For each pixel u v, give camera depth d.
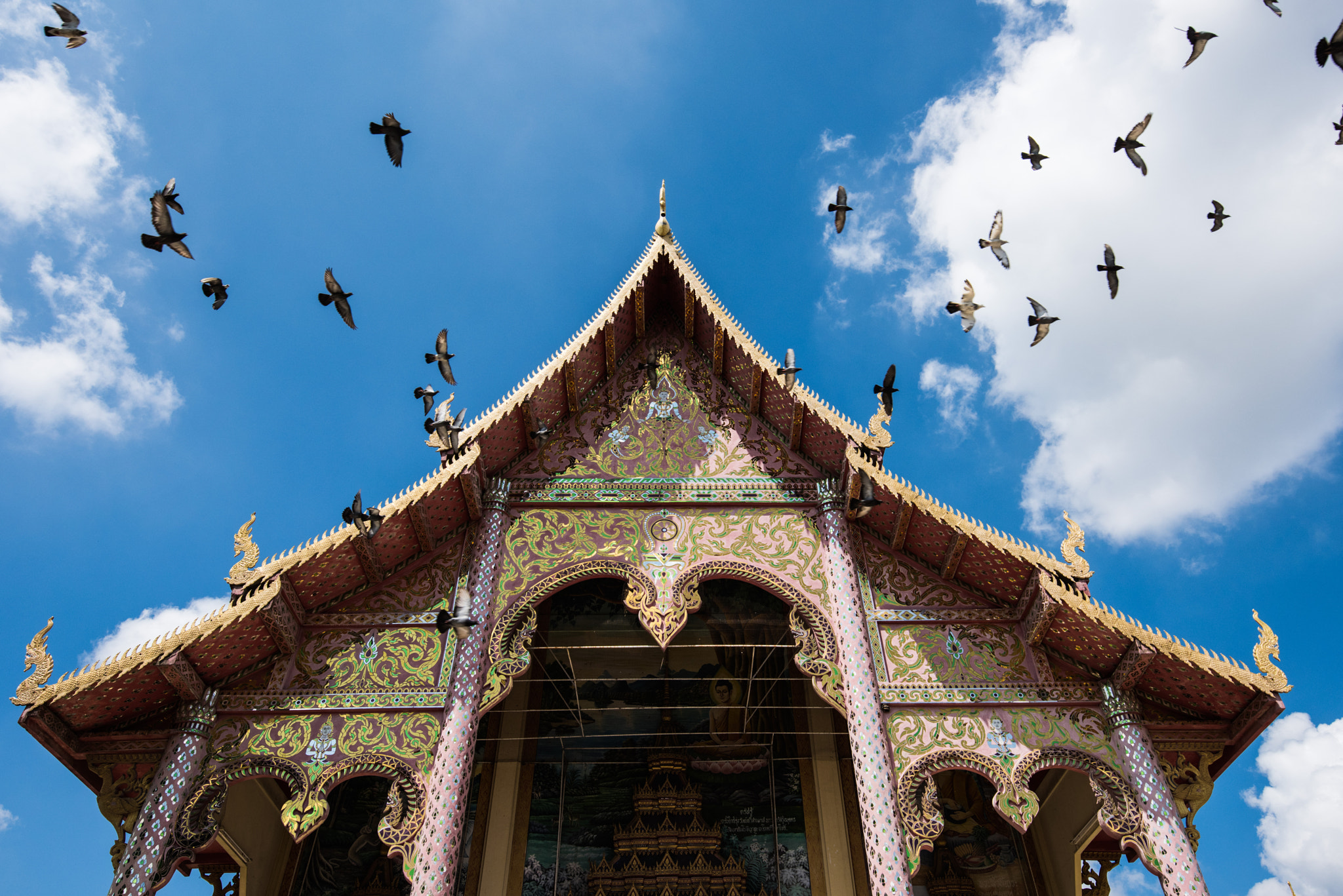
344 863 14.08
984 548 11.32
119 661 9.99
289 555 11.02
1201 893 9.20
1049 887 14.00
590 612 15.41
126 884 9.16
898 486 11.68
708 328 14.31
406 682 11.03
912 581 12.02
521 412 12.88
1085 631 10.73
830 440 12.73
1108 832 9.91
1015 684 10.92
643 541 12.38
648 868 13.70
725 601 15.50
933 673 11.05
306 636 11.40
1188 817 10.08
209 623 10.29
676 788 14.36
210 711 10.54
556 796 14.34
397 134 8.66
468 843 13.86
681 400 14.08
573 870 13.70
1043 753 10.37
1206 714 10.66
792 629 11.62
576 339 13.50
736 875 13.64
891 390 12.38
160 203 8.72
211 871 13.10
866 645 11.23
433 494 11.80
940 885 14.14
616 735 14.82
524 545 12.36
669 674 15.13
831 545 12.20
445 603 11.80
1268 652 10.24
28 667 9.83
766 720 14.95
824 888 13.48
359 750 10.44
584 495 12.87
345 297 9.59
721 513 12.70
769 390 13.36
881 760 10.26
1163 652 10.27
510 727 14.88
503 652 11.39
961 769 10.35
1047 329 9.95
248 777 10.26
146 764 10.30
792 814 14.13
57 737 9.91
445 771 10.20
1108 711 10.60
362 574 11.73
